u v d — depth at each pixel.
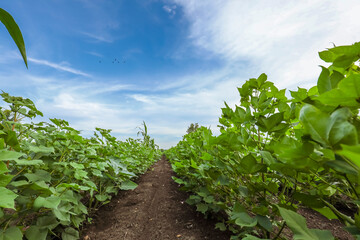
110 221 2.25
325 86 0.65
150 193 3.37
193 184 2.43
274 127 1.01
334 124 0.45
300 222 0.53
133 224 2.16
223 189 1.66
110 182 2.62
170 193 3.37
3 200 0.65
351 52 0.62
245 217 0.89
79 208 1.68
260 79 1.35
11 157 0.80
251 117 1.19
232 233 1.78
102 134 2.71
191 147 2.58
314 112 0.49
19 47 0.41
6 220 1.16
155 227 2.07
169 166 7.43
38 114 1.61
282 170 0.79
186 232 1.90
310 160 0.55
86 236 1.87
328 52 0.75
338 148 0.44
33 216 1.80
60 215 1.23
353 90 0.44
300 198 0.75
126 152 4.04
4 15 0.38
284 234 1.49
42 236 1.14
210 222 2.06
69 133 1.88
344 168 0.48
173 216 2.33
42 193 1.18
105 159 2.33
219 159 1.42
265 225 0.83
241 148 1.27
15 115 1.51
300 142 0.84
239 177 1.37
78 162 1.97
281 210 0.56
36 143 1.75
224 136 1.21
